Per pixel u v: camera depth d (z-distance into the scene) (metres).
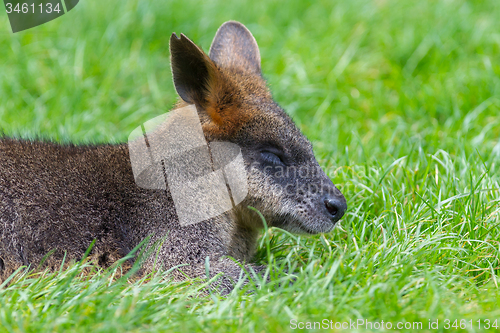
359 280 8.43
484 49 16.33
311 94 15.91
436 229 9.64
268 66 16.69
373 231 9.92
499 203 10.27
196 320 7.40
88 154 10.03
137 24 17.50
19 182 9.20
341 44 17.12
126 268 9.20
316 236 10.68
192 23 17.86
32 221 8.99
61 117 14.81
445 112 14.59
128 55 16.72
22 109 15.10
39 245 8.96
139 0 17.66
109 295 7.71
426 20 17.42
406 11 17.92
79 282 8.37
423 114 14.70
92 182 9.58
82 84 15.58
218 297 8.10
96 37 16.78
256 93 10.48
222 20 17.84
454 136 13.37
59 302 7.69
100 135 14.14
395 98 15.52
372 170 11.82
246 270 9.28
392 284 7.94
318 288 7.92
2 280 8.71
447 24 17.00
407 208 10.39
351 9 18.31
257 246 11.15
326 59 16.66
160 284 8.33
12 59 16.12
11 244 8.83
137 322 7.37
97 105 15.31
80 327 7.14
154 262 9.19
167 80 16.58
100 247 9.23
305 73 16.23
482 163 11.62
